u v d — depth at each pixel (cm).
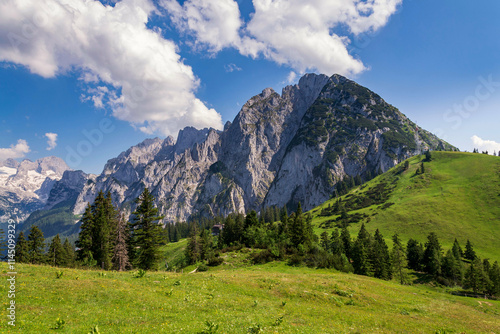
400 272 9181
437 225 14375
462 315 3334
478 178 17725
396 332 2250
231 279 3475
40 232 7850
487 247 11975
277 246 8250
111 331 1505
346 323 2367
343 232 11331
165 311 1997
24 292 1986
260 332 1692
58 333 1431
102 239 6284
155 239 5825
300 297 3178
